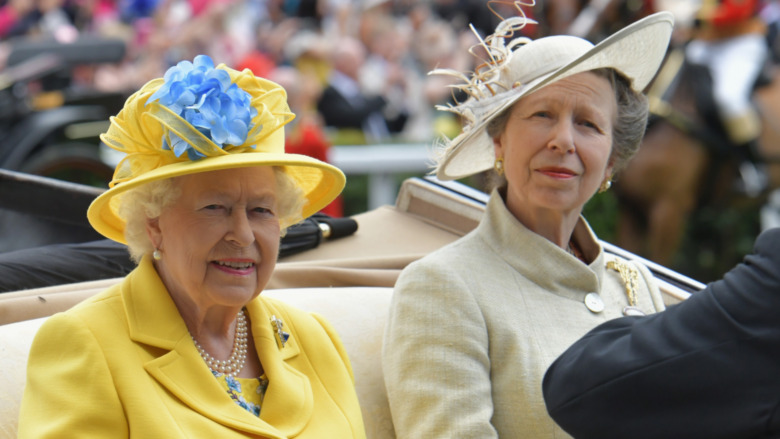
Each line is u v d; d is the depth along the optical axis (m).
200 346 6.42
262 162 6.03
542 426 7.15
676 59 21.88
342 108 27.80
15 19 32.97
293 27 31.72
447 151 8.08
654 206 21.89
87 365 5.92
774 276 5.75
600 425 5.98
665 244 21.94
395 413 7.36
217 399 6.19
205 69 6.19
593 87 7.65
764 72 22.39
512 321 7.41
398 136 28.44
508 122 7.77
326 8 33.41
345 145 26.11
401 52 31.39
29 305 7.72
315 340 6.97
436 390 7.16
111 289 6.38
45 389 5.89
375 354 8.03
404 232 10.56
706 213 24.31
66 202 10.18
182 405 6.07
